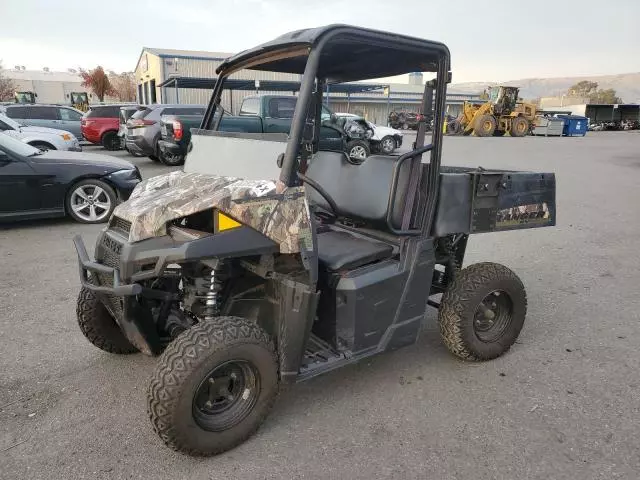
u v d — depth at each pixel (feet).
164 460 8.95
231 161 10.19
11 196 23.86
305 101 8.96
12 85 176.86
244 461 8.92
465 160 54.29
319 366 9.80
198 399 8.64
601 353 12.89
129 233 9.00
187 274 9.60
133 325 9.25
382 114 94.48
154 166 47.60
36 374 11.67
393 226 10.73
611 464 8.88
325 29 9.02
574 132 111.75
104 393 10.96
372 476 8.59
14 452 9.12
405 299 10.67
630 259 20.57
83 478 8.52
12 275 18.12
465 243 13.29
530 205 12.53
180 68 101.09
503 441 9.50
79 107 134.21
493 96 102.12
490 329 12.38
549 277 18.51
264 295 10.03
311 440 9.48
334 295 10.02
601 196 34.06
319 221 12.46
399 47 9.83
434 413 10.37
